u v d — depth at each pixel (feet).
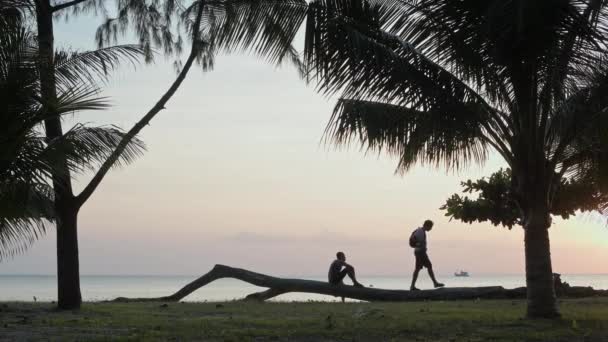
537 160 39.42
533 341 30.89
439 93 37.78
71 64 38.70
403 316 41.93
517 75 38.17
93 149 34.63
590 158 42.98
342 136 41.14
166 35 54.80
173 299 67.36
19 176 31.78
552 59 36.37
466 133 38.96
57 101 31.94
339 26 37.29
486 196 67.26
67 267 49.03
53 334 32.89
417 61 37.35
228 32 40.16
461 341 30.53
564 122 38.24
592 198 63.16
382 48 36.60
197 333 33.30
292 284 64.59
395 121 39.78
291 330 34.81
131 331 34.40
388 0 38.81
